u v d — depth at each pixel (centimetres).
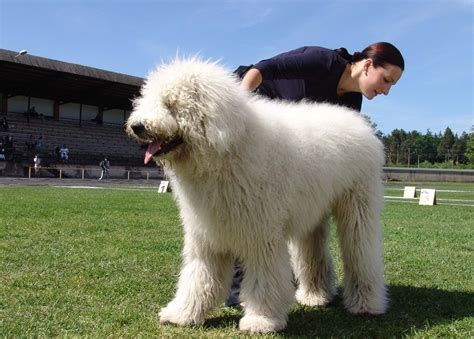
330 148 387
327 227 459
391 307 437
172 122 320
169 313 374
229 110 321
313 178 371
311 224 392
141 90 349
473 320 392
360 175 416
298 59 445
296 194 360
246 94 354
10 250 646
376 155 426
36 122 4431
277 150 350
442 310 425
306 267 458
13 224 900
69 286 473
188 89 320
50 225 904
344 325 388
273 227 347
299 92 455
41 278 500
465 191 3244
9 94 4403
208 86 319
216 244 357
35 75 4128
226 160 330
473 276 566
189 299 372
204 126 319
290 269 364
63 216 1062
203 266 373
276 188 346
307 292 459
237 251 356
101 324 366
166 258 621
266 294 352
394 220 1187
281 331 357
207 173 332
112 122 5034
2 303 413
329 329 375
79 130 4641
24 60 3828
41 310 397
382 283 427
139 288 475
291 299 363
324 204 392
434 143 12450
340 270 585
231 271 386
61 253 634
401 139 12925
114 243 723
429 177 5797
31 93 4488
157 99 326
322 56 452
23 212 1112
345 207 419
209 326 371
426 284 525
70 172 3941
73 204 1380
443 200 2112
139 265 579
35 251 644
